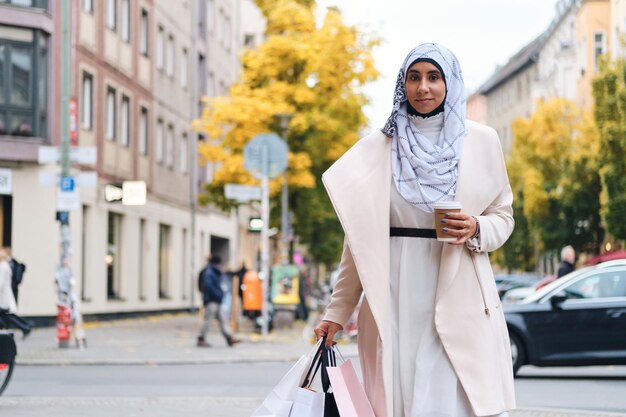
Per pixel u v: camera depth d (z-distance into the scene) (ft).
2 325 58.85
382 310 15.90
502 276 159.63
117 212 136.67
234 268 217.15
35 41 112.37
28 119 112.06
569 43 276.21
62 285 78.18
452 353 15.72
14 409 43.19
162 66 162.09
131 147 143.33
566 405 45.75
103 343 85.76
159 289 162.91
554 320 58.44
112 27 135.95
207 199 116.88
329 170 16.55
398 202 16.22
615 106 155.53
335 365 17.21
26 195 112.37
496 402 15.72
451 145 16.28
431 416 15.67
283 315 111.04
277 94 110.22
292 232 122.62
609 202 156.66
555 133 206.28
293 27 112.47
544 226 204.64
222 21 209.87
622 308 57.82
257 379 57.57
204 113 112.47
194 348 81.25
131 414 41.32
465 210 16.17
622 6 199.31
